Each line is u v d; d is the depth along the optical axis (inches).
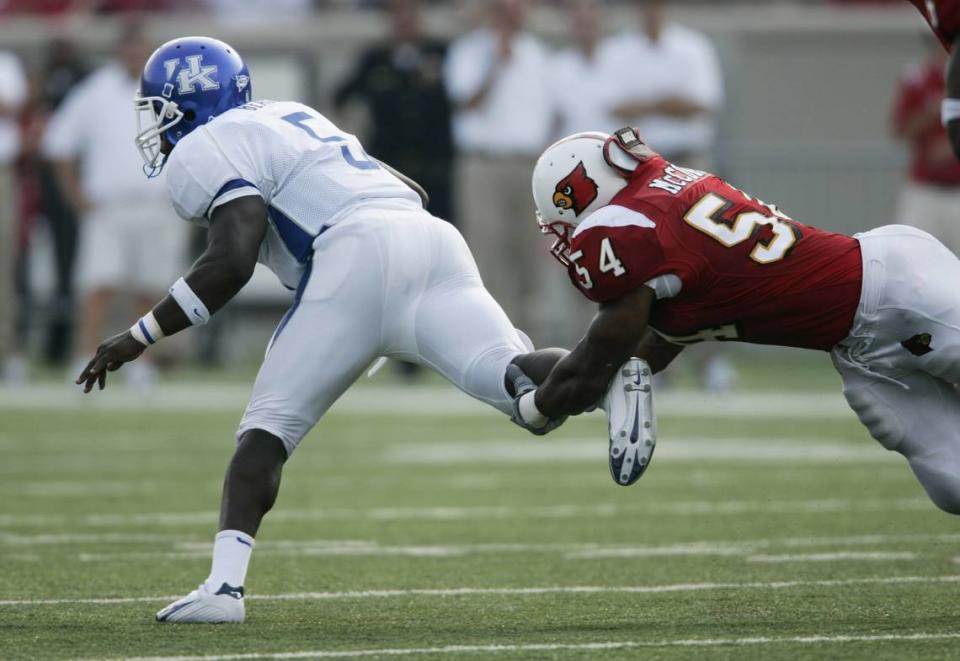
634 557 821.9
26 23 2332.7
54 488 1126.4
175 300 651.5
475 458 1300.4
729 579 749.3
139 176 1792.6
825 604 675.4
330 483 1152.2
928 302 631.8
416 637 606.5
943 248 645.3
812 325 638.5
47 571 781.3
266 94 2242.9
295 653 573.0
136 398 1811.0
